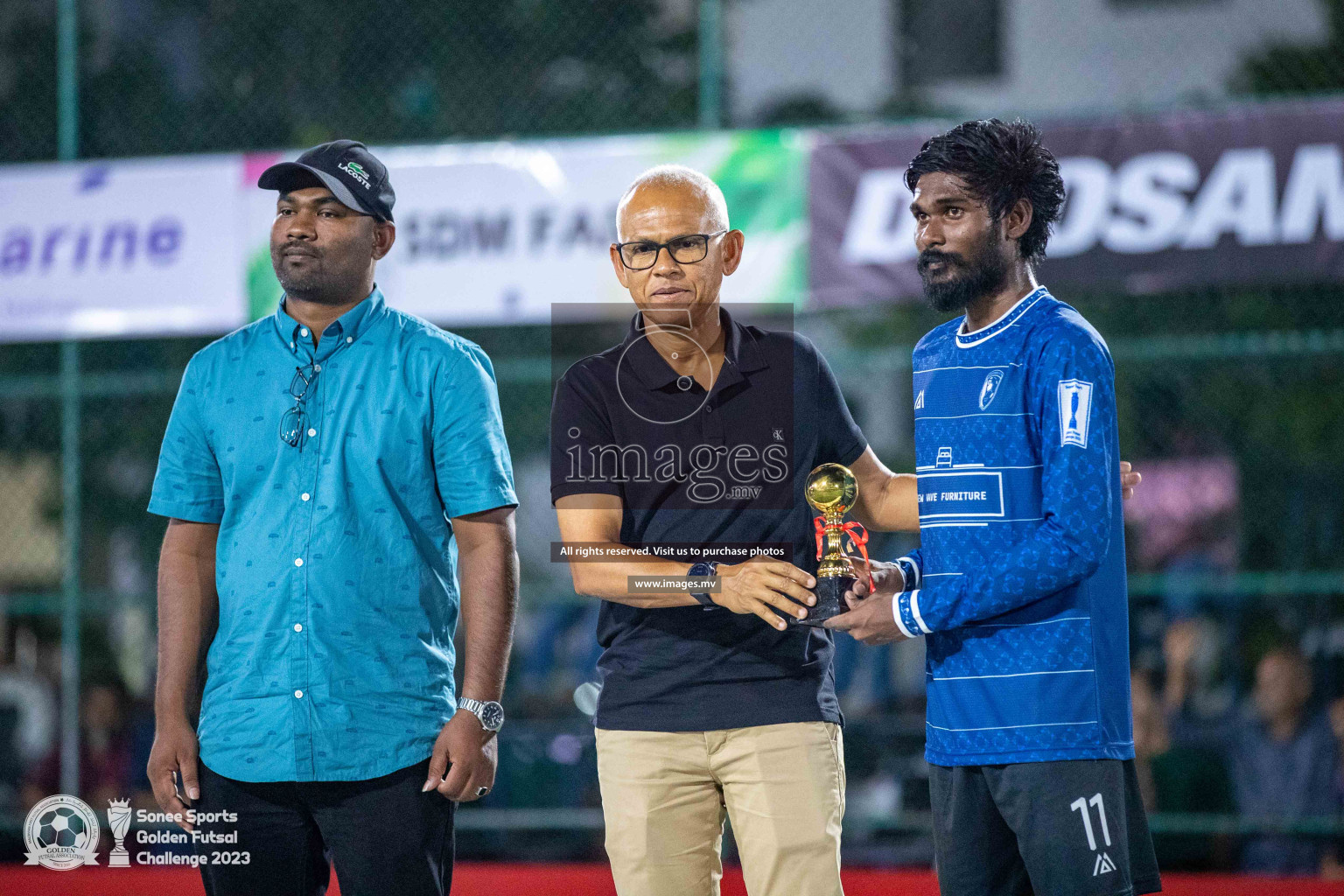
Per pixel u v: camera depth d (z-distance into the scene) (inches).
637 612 271.6
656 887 268.5
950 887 261.9
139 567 848.3
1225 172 526.6
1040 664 248.1
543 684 688.4
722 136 558.3
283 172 271.6
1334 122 520.1
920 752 606.5
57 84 861.2
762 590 248.5
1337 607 652.7
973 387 258.7
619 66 876.0
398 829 265.3
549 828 572.7
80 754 653.3
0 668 693.9
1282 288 775.7
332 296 275.3
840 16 952.3
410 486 273.0
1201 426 774.5
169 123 872.9
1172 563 717.9
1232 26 948.6
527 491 756.0
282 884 272.1
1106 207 534.6
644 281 268.2
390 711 266.8
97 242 592.1
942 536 260.1
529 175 566.3
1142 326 787.4
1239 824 509.7
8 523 863.7
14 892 459.8
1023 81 987.9
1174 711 615.2
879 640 258.1
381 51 870.4
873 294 545.3
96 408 850.1
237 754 265.3
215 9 874.8
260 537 269.3
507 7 869.8
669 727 267.3
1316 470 757.9
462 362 277.9
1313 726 573.6
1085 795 246.2
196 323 584.1
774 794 264.2
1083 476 242.2
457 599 283.9
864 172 548.7
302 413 271.9
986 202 254.7
